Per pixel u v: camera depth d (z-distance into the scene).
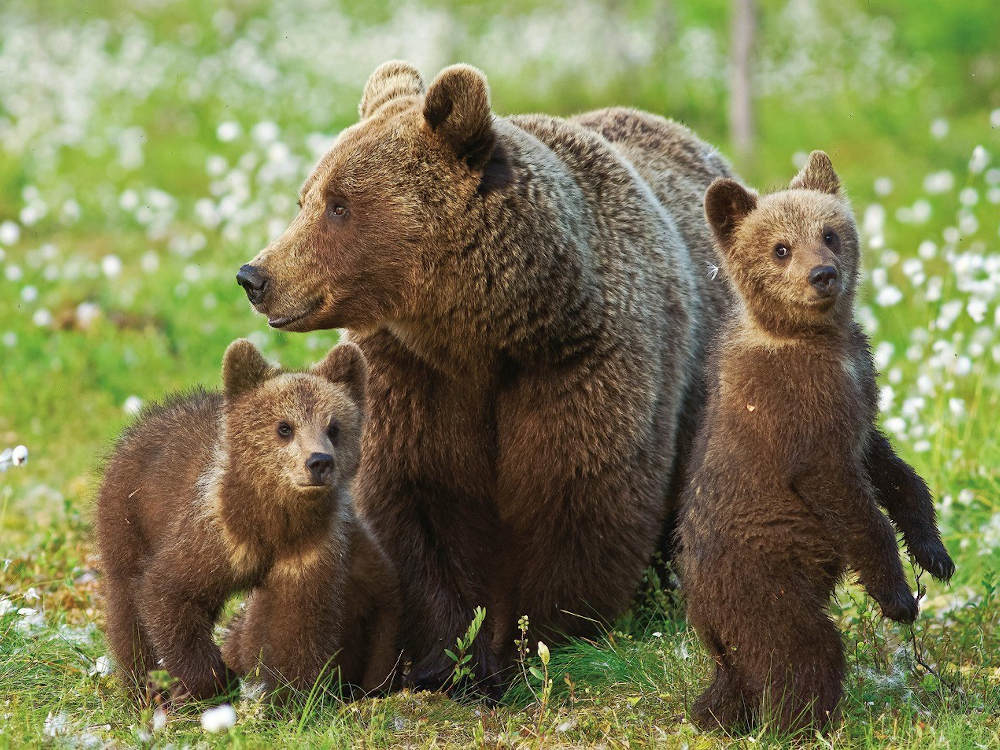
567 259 10.40
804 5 46.38
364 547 10.16
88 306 21.09
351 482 11.12
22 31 45.94
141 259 27.59
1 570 12.54
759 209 9.51
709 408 9.77
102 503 10.65
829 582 9.33
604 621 11.14
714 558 9.32
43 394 19.33
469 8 48.62
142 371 20.42
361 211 10.28
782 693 9.13
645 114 14.24
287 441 9.50
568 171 11.05
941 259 26.12
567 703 10.14
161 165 34.75
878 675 10.19
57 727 9.20
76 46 45.44
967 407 18.23
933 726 9.33
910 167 34.34
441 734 9.66
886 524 9.02
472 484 11.10
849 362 9.16
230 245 24.95
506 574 11.41
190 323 21.84
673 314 11.51
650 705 9.98
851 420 8.98
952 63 38.88
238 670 10.70
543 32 45.47
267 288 10.35
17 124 37.94
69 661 10.84
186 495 9.83
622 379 10.69
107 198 31.27
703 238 12.96
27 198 26.69
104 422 18.80
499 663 11.20
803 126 37.97
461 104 10.07
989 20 37.62
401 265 10.29
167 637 9.53
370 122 10.67
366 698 10.43
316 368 10.22
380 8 51.16
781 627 9.15
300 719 9.40
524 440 10.73
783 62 43.03
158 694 9.71
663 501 11.20
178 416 10.79
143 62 43.50
